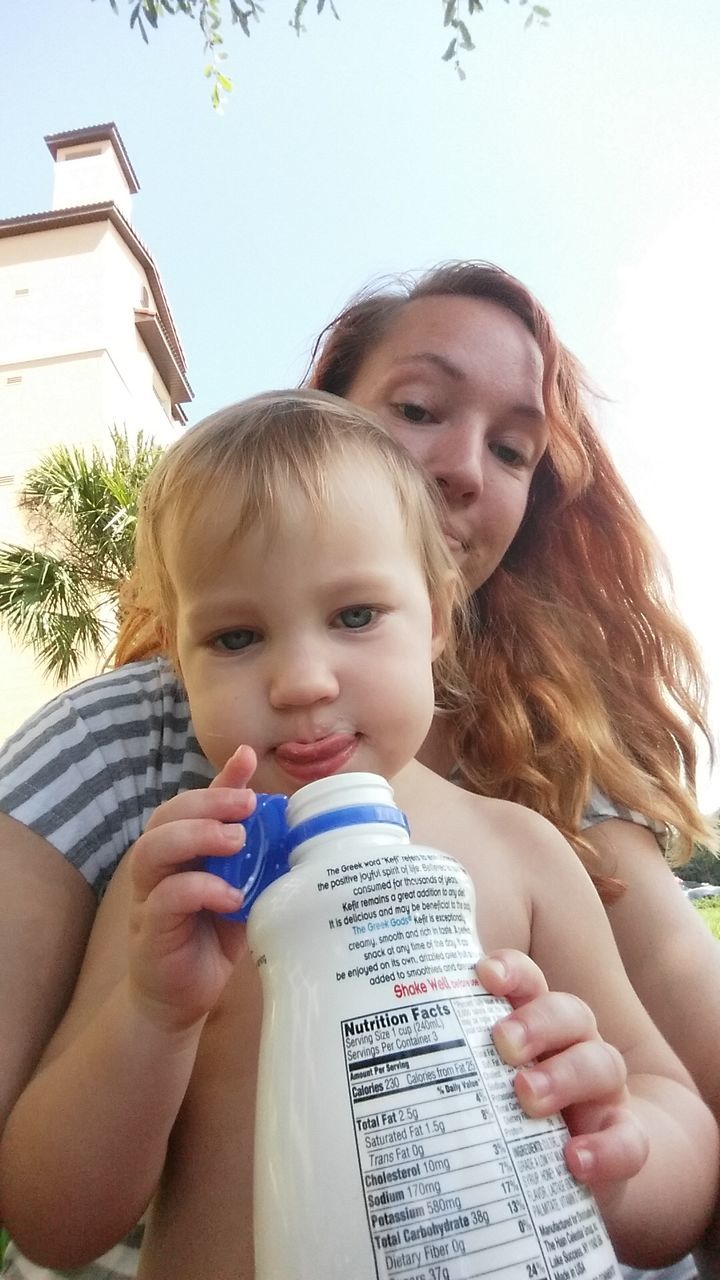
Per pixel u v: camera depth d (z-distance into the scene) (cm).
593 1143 65
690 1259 126
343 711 101
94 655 861
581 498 218
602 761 171
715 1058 126
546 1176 60
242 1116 97
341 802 70
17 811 117
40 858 115
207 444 125
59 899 113
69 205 1467
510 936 112
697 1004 132
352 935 63
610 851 155
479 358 170
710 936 146
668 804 178
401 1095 58
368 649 105
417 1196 55
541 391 181
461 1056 60
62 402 1306
